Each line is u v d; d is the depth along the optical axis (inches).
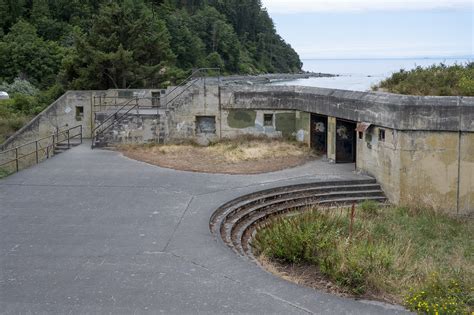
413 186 655.8
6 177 666.8
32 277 351.3
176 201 553.9
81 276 352.8
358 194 671.1
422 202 652.1
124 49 1441.9
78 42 1443.2
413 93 745.0
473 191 656.4
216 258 385.7
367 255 369.1
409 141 647.1
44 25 2618.1
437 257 454.0
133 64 1401.3
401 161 649.0
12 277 351.6
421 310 295.9
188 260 381.7
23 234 444.5
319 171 735.7
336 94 785.6
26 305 309.3
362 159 732.0
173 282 342.0
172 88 1050.7
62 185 624.1
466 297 313.1
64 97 1013.2
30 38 2292.1
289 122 928.3
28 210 518.0
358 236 443.8
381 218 574.9
